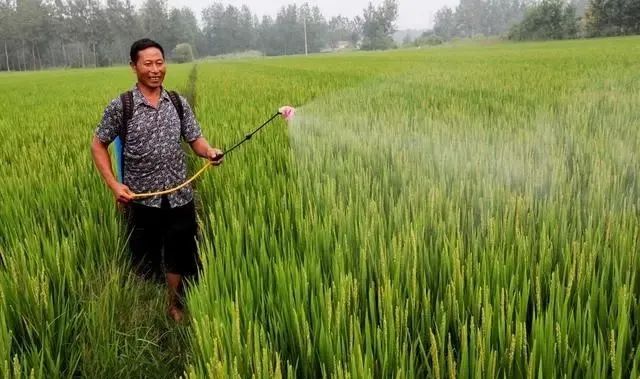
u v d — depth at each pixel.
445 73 18.94
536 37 85.00
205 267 3.17
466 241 3.39
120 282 3.78
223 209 4.55
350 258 3.03
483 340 2.21
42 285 2.99
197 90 16.69
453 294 2.55
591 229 3.18
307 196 4.18
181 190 3.85
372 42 130.62
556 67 19.59
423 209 3.55
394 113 8.62
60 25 112.75
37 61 116.50
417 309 2.57
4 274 3.27
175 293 3.87
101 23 114.38
